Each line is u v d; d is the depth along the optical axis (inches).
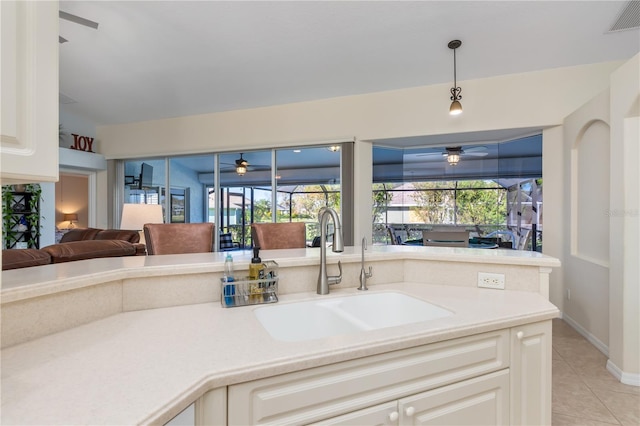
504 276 63.1
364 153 170.2
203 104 190.2
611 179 93.7
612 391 84.4
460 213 201.3
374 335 39.6
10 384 28.3
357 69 147.8
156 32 125.5
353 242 168.4
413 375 40.3
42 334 38.6
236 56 141.6
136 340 38.2
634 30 114.5
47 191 210.1
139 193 224.1
